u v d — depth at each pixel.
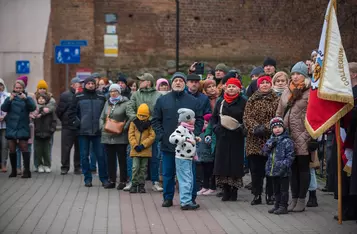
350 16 21.14
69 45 28.97
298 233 10.20
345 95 10.59
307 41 30.11
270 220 11.20
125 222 11.16
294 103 11.80
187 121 12.23
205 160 13.85
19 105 16.56
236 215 11.69
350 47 21.41
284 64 40.31
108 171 15.09
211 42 40.75
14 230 10.55
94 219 11.45
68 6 38.78
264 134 12.16
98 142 15.20
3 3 32.19
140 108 14.25
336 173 11.14
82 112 15.12
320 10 23.70
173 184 12.65
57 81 38.28
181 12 40.59
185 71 40.44
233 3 40.75
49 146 17.94
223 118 12.84
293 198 11.97
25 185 15.45
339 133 10.73
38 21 32.31
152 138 14.25
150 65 40.31
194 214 11.84
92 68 39.25
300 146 11.65
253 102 12.45
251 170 12.70
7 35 32.16
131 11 40.00
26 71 32.22
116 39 39.81
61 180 16.36
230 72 14.06
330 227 10.62
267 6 40.69
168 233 10.30
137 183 14.36
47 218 11.53
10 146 16.72
